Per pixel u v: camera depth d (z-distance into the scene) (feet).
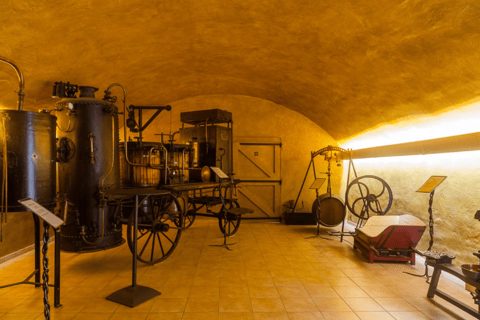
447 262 11.47
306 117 27.86
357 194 24.86
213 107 27.50
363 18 11.59
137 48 15.03
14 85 13.15
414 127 17.31
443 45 10.96
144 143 17.92
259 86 24.12
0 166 10.78
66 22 10.91
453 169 14.66
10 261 15.62
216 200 21.40
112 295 11.48
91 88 14.82
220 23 13.71
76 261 15.89
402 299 11.70
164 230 15.03
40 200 11.31
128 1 10.97
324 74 17.88
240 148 27.68
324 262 16.11
